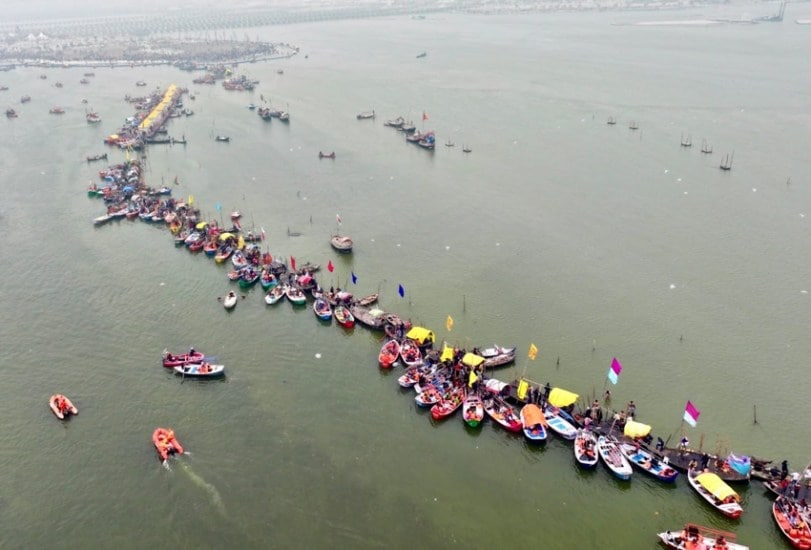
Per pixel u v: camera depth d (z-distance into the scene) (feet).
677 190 564.30
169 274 445.37
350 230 507.30
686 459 270.67
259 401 320.91
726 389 320.70
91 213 556.92
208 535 251.80
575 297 402.52
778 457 279.08
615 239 477.77
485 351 344.90
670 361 341.41
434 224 514.27
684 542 236.84
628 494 265.34
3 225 535.60
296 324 382.63
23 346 368.07
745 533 244.22
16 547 248.93
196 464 283.59
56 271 456.04
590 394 317.83
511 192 574.56
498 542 246.88
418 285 421.59
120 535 253.03
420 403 312.50
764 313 380.99
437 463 284.20
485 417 306.76
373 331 371.76
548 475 276.41
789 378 326.85
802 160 621.72
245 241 486.79
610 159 650.84
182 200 570.46
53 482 276.62
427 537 249.55
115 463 285.43
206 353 357.00
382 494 269.03
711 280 417.49
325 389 328.90
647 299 398.21
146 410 315.58
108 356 357.20
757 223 494.59
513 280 425.28
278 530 253.24
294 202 566.36
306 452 290.35
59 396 319.06
